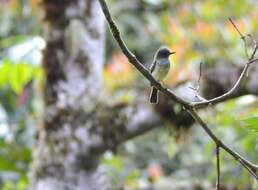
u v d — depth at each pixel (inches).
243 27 527.2
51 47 439.2
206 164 615.2
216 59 469.1
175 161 653.9
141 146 656.4
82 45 436.8
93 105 433.7
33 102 560.7
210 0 573.3
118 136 429.7
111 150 435.5
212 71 418.0
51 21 440.1
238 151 475.2
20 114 570.9
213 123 478.3
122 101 432.1
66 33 437.7
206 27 534.0
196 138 613.6
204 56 461.7
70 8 437.7
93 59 440.5
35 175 438.9
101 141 429.7
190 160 624.4
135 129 429.4
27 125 542.3
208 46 520.4
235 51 512.4
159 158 658.8
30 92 566.6
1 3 678.5
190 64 498.0
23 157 495.2
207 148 500.1
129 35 791.1
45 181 432.8
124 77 506.0
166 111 422.3
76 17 437.7
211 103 257.6
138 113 427.8
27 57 442.0
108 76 506.3
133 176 500.1
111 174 498.9
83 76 436.8
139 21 797.2
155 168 560.1
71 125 431.8
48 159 433.1
